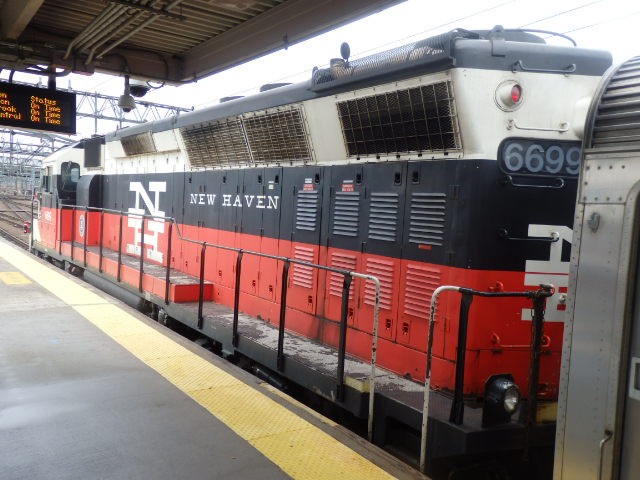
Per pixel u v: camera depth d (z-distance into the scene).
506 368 3.82
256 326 5.66
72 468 2.86
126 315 6.23
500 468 3.63
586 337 2.56
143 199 8.99
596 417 2.49
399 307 4.29
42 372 4.25
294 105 5.20
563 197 3.86
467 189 3.73
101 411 3.59
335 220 4.96
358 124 4.57
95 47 6.55
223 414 3.64
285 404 3.87
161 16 5.77
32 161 38.72
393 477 2.92
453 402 3.36
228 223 6.65
